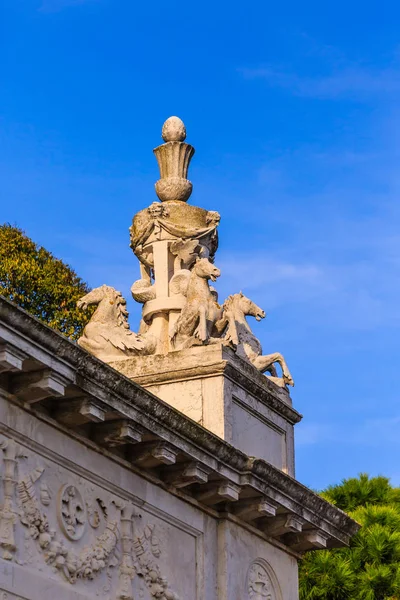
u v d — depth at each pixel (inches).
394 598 1759.4
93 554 964.0
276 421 1217.4
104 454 994.7
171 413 1014.4
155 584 1031.0
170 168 1280.8
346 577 1749.5
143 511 1035.3
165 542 1056.2
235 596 1121.4
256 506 1130.7
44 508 926.4
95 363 936.9
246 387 1172.5
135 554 1014.4
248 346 1232.8
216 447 1067.3
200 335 1154.7
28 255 1974.7
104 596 970.7
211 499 1103.0
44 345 894.4
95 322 1194.0
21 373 903.7
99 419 952.9
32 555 906.1
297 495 1166.3
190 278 1192.8
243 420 1165.7
